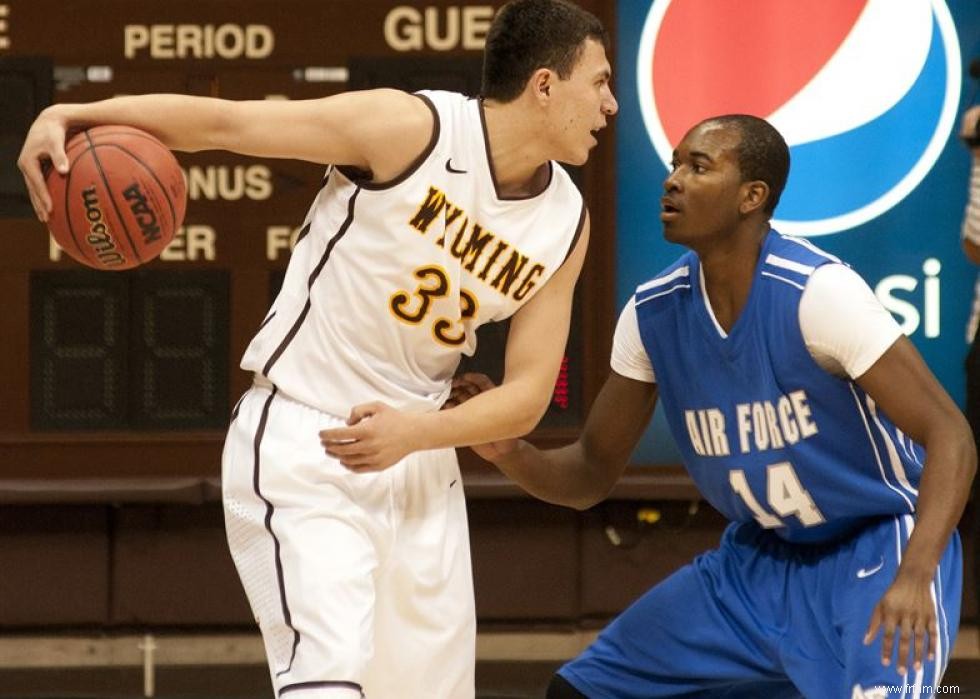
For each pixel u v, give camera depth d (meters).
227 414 20.27
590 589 20.80
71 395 20.22
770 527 12.28
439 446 10.88
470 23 20.00
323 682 10.57
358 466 10.61
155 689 19.80
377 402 10.66
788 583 12.15
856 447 11.66
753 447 11.92
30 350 20.16
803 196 20.22
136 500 20.08
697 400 12.12
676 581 12.63
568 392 20.34
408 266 10.98
